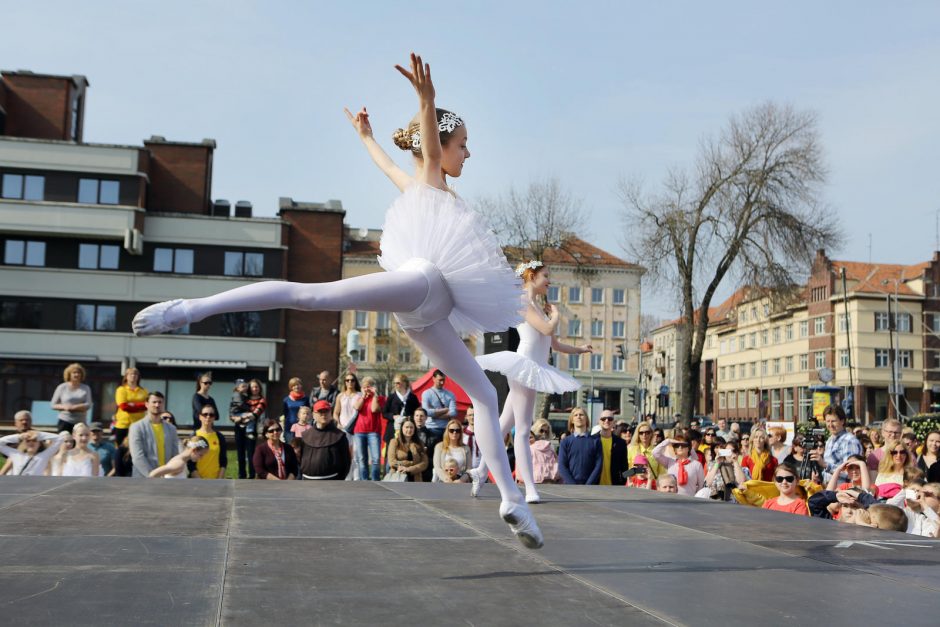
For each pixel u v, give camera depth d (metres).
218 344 41.12
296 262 43.44
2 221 39.12
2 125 41.25
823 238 33.38
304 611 2.39
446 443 9.52
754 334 88.81
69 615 2.27
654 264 34.59
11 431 38.81
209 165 44.31
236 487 5.88
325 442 9.76
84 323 40.44
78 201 39.97
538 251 40.88
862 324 71.69
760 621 2.41
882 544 3.90
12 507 4.41
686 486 9.83
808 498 7.62
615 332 74.75
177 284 41.12
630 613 2.48
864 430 11.70
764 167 34.00
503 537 3.88
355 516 4.48
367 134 4.05
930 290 72.19
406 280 3.12
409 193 3.40
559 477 9.62
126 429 11.98
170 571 2.87
